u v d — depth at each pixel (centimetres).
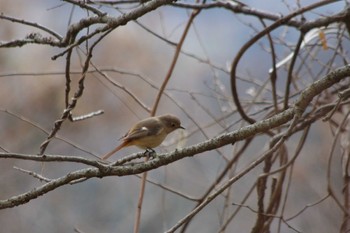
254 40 901
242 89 1470
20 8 1753
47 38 759
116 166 602
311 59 1133
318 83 610
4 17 755
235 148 1001
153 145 745
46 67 1697
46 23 1809
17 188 1596
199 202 902
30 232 1691
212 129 1447
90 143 1698
